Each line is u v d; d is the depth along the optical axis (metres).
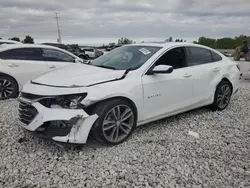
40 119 3.12
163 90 3.99
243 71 9.73
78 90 3.17
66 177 2.77
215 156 3.31
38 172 2.86
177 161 3.16
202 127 4.33
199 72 4.59
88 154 3.28
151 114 3.92
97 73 3.61
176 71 4.24
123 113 3.56
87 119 3.17
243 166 3.07
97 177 2.78
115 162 3.10
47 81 3.44
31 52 6.54
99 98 3.22
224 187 2.65
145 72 3.80
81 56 21.83
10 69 6.21
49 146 3.49
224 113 5.12
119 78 3.54
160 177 2.80
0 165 2.98
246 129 4.28
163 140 3.76
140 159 3.18
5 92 6.28
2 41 10.20
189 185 2.67
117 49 4.75
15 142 3.60
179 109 4.36
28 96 3.36
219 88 5.07
